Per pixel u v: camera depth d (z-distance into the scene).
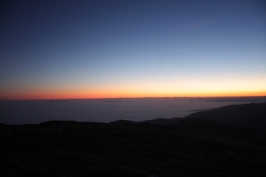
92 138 15.98
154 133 19.27
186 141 17.02
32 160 10.42
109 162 10.49
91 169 9.17
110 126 22.67
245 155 13.91
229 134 30.16
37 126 27.67
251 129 37.31
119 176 8.38
